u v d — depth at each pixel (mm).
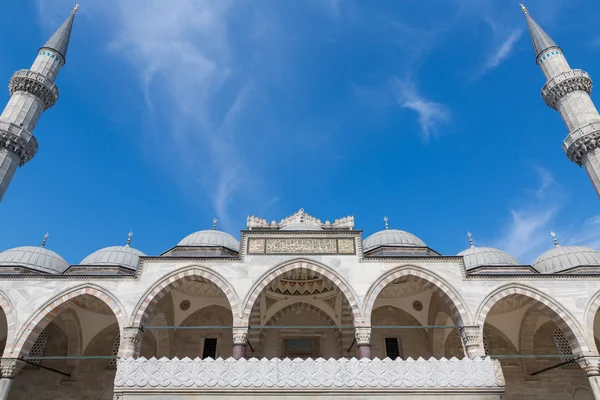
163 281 23984
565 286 24172
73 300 24750
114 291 23672
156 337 29266
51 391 28312
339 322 30000
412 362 15930
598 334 28984
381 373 15578
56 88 34375
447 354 29312
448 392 15344
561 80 33312
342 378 15391
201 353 29609
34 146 31562
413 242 30969
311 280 30094
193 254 29953
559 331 30078
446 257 24750
